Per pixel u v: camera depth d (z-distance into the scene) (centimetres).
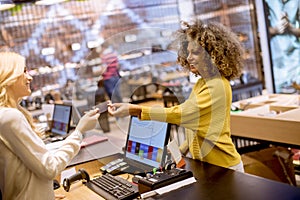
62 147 165
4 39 593
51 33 630
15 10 595
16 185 154
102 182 195
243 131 355
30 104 518
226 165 203
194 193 159
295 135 305
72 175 200
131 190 179
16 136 145
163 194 161
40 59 619
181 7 621
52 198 163
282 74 530
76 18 651
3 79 153
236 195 152
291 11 494
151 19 642
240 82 557
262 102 408
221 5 599
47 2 379
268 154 332
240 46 211
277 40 526
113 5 664
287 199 142
